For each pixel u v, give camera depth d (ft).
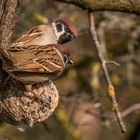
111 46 46.52
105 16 44.65
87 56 46.06
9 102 26.86
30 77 26.17
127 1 32.22
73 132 43.57
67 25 32.45
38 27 31.09
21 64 25.34
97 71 43.57
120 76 46.96
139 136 47.42
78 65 46.42
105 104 42.42
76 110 44.27
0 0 25.86
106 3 32.07
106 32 46.01
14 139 44.86
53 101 27.96
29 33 30.45
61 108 42.83
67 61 28.40
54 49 27.76
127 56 45.70
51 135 48.49
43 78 26.96
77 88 45.06
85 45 48.16
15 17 25.63
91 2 31.86
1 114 27.32
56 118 43.34
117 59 45.65
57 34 31.94
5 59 24.34
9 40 25.72
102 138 49.39
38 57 26.50
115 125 49.60
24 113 27.04
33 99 27.07
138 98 45.57
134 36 45.70
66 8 44.80
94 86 42.57
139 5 32.24
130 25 45.57
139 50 46.57
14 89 26.86
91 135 49.03
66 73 46.09
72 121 44.06
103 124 40.32
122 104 45.27
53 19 44.06
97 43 31.42
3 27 25.52
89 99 42.22
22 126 27.94
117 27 45.16
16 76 25.55
